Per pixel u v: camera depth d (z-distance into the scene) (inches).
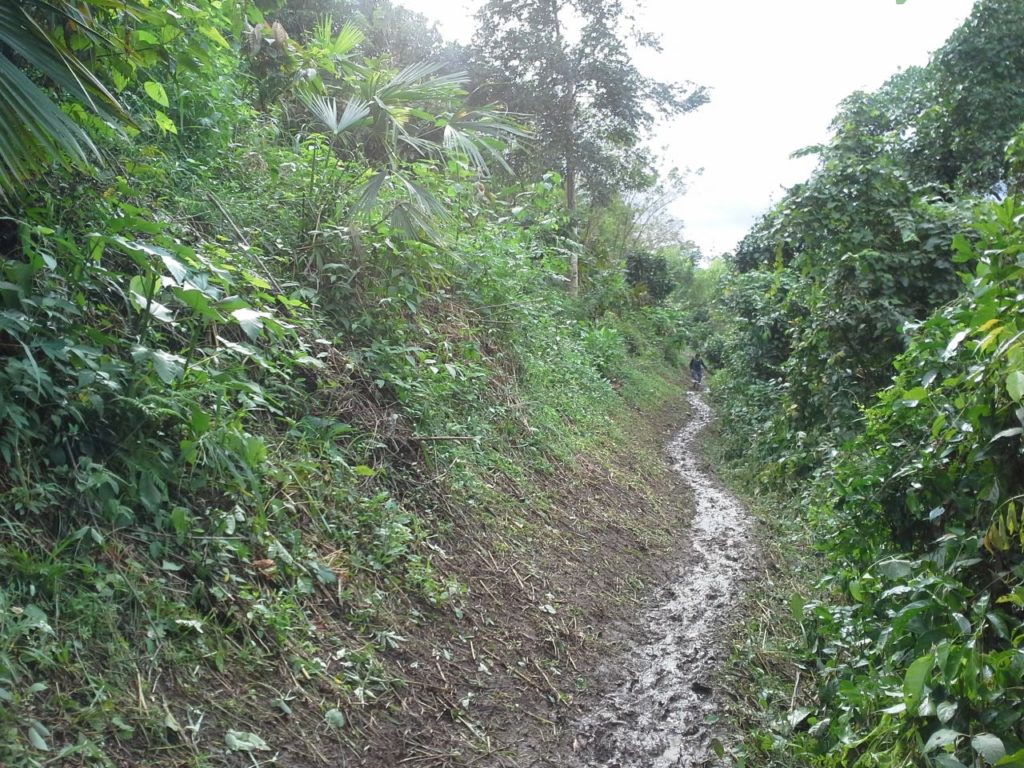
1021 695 93.7
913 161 373.7
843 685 119.6
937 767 92.7
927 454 140.3
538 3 756.6
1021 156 199.0
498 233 331.6
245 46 263.0
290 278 195.5
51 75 107.7
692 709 144.2
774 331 471.5
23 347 107.9
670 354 960.9
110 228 127.3
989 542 111.6
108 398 116.4
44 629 89.1
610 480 291.4
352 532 150.8
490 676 142.3
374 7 537.6
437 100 251.0
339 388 182.4
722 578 221.3
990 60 349.4
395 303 212.5
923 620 112.8
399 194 238.4
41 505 101.6
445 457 198.7
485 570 176.1
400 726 119.8
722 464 425.1
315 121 289.9
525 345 321.4
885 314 259.3
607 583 203.0
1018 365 95.5
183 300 124.6
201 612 112.0
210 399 133.1
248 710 104.5
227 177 220.2
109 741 87.0
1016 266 122.3
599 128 820.6
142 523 115.2
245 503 132.6
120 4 127.5
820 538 199.6
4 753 75.9
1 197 124.6
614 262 877.8
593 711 143.1
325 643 125.5
